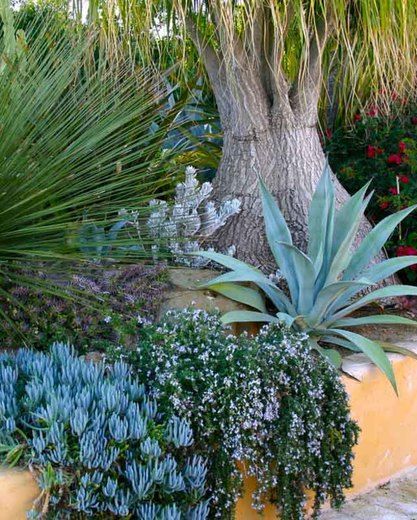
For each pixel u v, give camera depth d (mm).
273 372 2791
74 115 3240
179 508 2455
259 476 2744
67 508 2277
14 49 3521
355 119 5402
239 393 2684
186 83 4621
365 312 4184
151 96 3699
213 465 2680
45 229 2957
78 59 3439
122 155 3850
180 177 4477
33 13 4391
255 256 4223
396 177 4805
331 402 2939
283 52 4023
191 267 4191
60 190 3137
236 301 3730
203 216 4188
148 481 2355
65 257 2916
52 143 3098
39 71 3297
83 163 3273
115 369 2758
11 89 3105
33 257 3033
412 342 3781
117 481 2365
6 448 2316
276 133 4340
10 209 2877
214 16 3971
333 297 3406
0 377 2641
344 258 3479
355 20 4230
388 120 5141
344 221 3709
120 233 3854
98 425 2350
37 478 2264
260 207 4289
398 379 3504
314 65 4285
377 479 3453
